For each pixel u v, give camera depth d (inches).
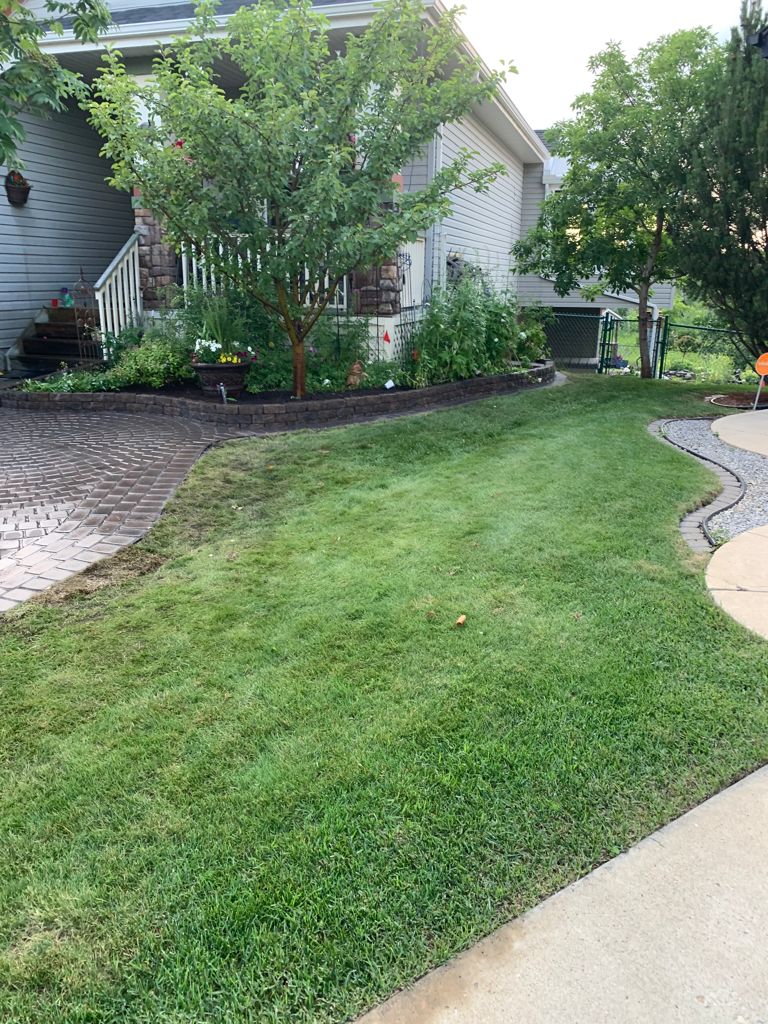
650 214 418.0
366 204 259.8
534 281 644.7
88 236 444.1
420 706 102.0
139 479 203.2
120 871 74.9
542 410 316.2
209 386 293.1
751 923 69.8
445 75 367.2
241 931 68.2
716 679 108.6
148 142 254.2
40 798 85.5
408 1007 61.7
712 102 340.5
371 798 84.7
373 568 149.6
